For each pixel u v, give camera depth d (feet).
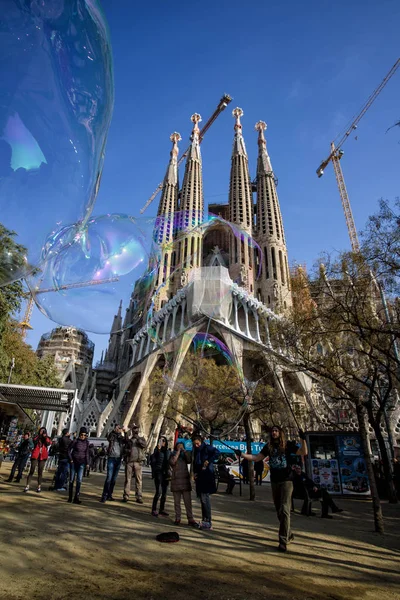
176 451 26.37
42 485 44.78
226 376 121.80
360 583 15.58
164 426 170.50
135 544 19.10
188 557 17.47
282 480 21.29
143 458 37.32
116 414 206.28
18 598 11.54
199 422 102.47
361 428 33.94
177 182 339.57
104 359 314.35
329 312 48.60
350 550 21.79
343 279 52.29
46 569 14.42
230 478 55.47
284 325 61.72
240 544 20.99
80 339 322.96
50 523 22.56
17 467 46.34
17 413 78.23
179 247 260.42
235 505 40.27
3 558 15.12
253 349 173.88
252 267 260.42
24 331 143.43
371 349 50.88
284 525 20.49
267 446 22.49
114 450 35.45
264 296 242.58
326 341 57.21
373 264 49.75
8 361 79.36
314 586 14.73
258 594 13.35
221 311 179.93
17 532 19.57
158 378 159.02
